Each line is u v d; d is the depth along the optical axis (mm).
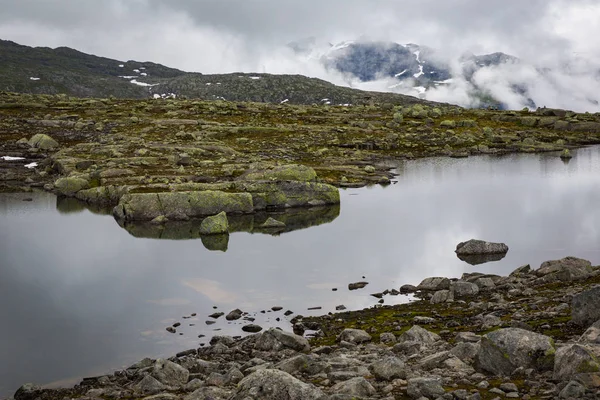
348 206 45781
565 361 10852
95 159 60188
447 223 37906
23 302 22500
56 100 118812
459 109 123125
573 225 36062
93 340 18328
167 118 95125
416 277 25672
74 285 24828
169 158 59812
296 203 46719
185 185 47156
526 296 20375
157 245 33406
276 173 49781
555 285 21484
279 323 19719
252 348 16375
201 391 11461
